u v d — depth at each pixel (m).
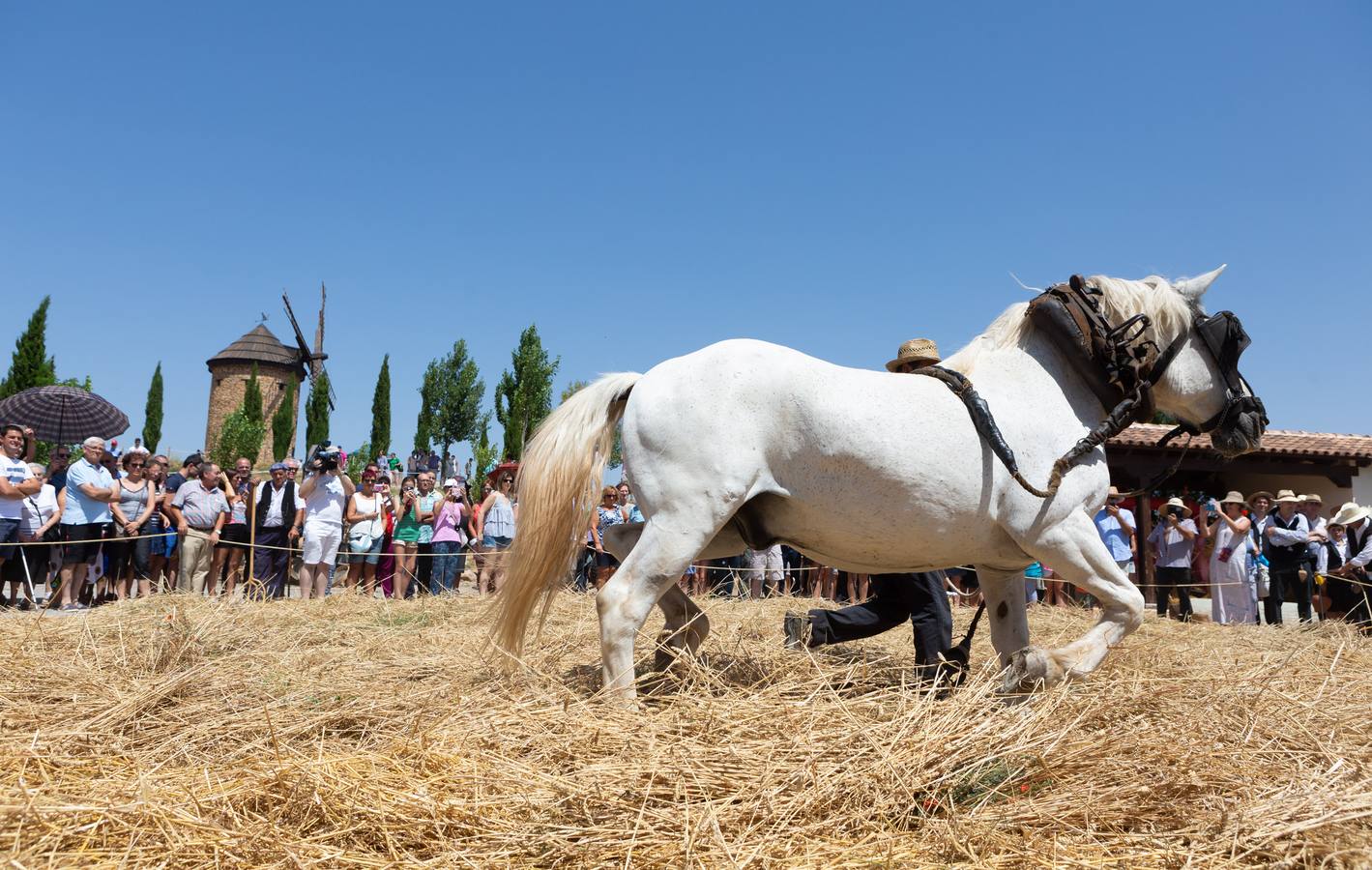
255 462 33.84
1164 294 4.26
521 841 2.23
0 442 8.24
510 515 10.20
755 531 3.96
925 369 3.96
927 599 4.47
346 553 9.66
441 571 10.09
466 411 44.38
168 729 3.22
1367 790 2.60
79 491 8.55
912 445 3.69
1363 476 19.70
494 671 4.20
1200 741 2.94
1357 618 9.39
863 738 2.79
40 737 2.91
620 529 4.38
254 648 5.16
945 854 2.26
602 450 4.02
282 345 50.72
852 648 5.88
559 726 3.00
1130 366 4.06
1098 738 2.86
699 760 2.65
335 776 2.46
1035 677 3.72
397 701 3.63
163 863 2.02
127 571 8.88
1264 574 10.51
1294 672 4.38
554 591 3.98
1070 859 2.22
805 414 3.71
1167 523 11.45
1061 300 4.16
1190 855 2.22
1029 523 3.80
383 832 2.24
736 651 4.92
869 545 3.89
